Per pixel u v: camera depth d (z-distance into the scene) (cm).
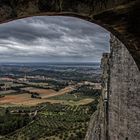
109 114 2023
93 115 2903
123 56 1722
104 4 539
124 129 1709
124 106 1709
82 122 15888
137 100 1530
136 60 732
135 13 569
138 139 1518
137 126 1532
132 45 664
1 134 16375
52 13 533
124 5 546
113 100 1927
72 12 538
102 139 2191
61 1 511
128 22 592
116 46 1864
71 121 16625
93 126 2642
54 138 13350
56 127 15700
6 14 483
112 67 1961
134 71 1562
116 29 619
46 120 17962
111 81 1983
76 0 514
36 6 497
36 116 19588
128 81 1644
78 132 13488
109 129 2019
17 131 16350
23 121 17775
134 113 1565
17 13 494
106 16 570
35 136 14450
